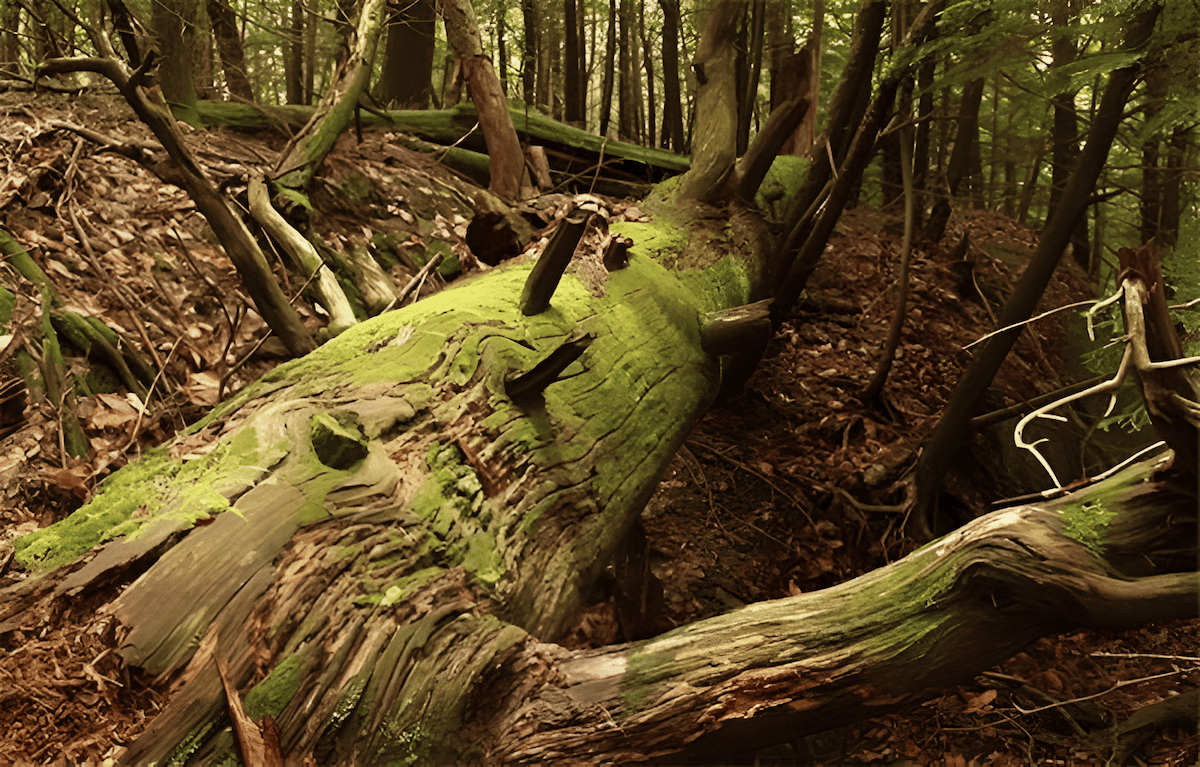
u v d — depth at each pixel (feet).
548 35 29.53
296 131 18.66
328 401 7.64
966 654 7.12
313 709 5.59
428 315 9.27
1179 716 11.37
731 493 15.90
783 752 11.00
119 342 11.42
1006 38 13.07
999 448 17.49
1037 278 13.52
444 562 6.79
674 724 6.63
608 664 6.86
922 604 7.14
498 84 19.27
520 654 6.69
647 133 34.53
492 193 19.33
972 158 27.27
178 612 5.45
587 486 8.89
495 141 19.31
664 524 14.97
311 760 5.56
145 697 5.26
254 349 10.84
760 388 18.43
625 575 11.57
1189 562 6.70
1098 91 19.36
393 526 6.62
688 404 11.60
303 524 6.21
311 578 5.97
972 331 21.42
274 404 7.73
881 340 20.29
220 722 5.33
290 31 24.02
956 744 11.59
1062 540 6.81
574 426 9.11
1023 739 11.64
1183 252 12.84
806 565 14.88
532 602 7.66
